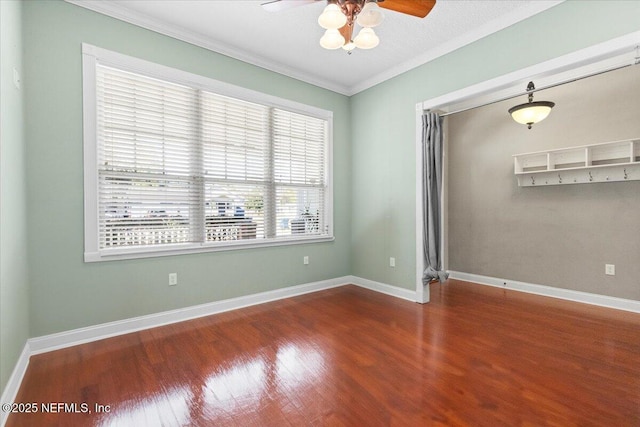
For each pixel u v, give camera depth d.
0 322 1.56
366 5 1.65
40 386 1.79
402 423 1.47
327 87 3.97
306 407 1.60
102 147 2.48
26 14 2.13
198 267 2.95
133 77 2.61
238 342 2.38
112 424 1.48
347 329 2.64
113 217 2.53
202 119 2.98
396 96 3.61
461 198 4.58
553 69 2.37
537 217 3.79
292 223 3.72
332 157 4.05
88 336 2.38
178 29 2.75
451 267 4.70
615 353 2.17
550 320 2.84
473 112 4.43
